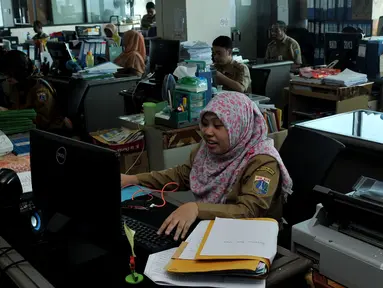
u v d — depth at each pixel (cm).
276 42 599
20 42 858
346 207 138
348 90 421
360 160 209
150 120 295
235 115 182
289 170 213
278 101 516
